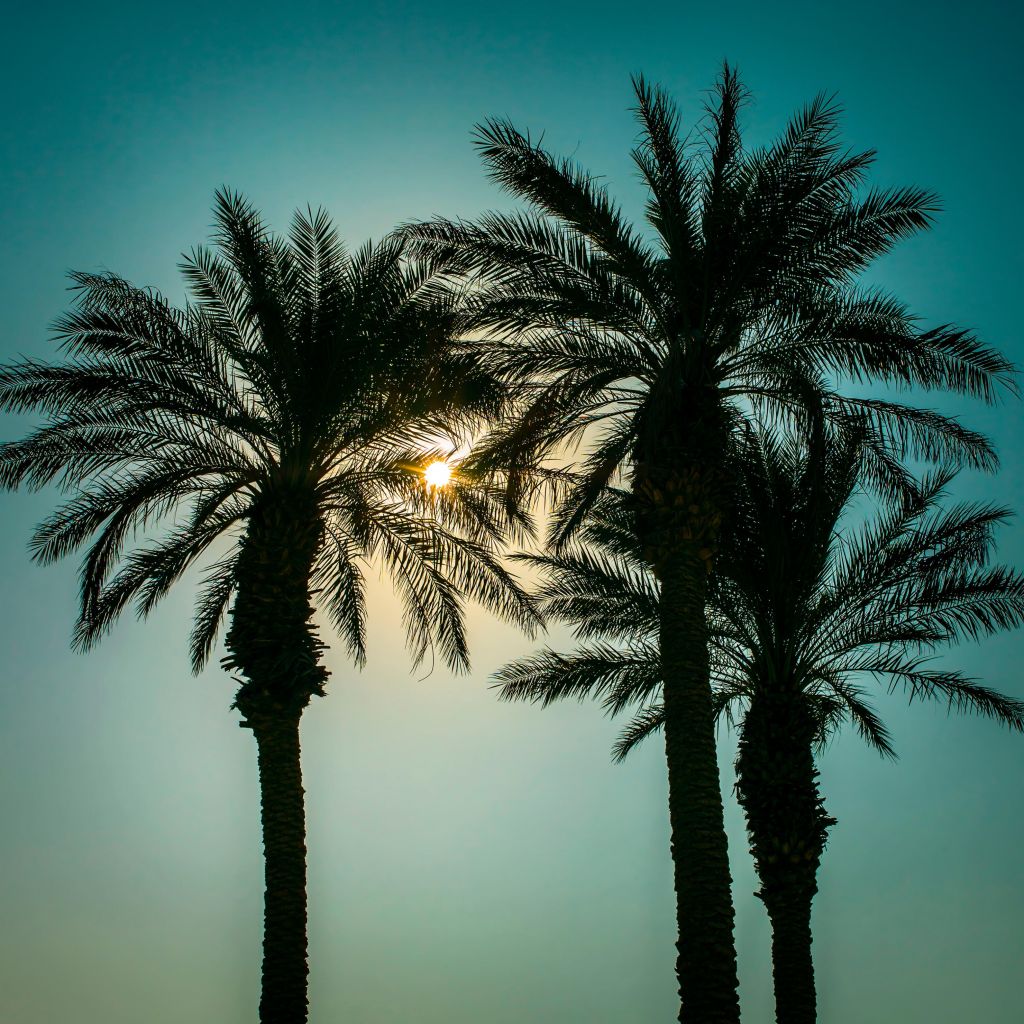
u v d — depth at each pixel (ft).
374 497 66.39
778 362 58.34
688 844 53.42
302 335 62.08
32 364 60.34
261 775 60.44
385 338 61.00
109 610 62.64
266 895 58.95
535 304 58.75
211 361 61.93
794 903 68.49
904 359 56.49
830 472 66.08
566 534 63.10
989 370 55.98
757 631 71.20
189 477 62.03
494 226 59.52
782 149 56.75
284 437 62.54
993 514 69.10
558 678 75.77
